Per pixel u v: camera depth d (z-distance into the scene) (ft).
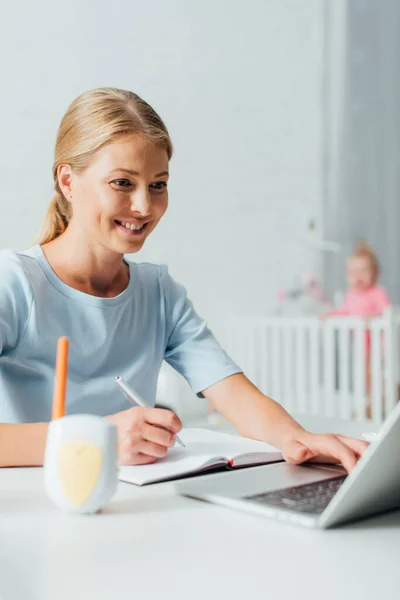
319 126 14.78
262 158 14.06
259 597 1.68
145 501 2.52
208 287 13.39
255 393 3.86
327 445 3.03
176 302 4.27
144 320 4.09
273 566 1.88
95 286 3.90
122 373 3.99
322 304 14.52
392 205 14.64
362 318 11.10
